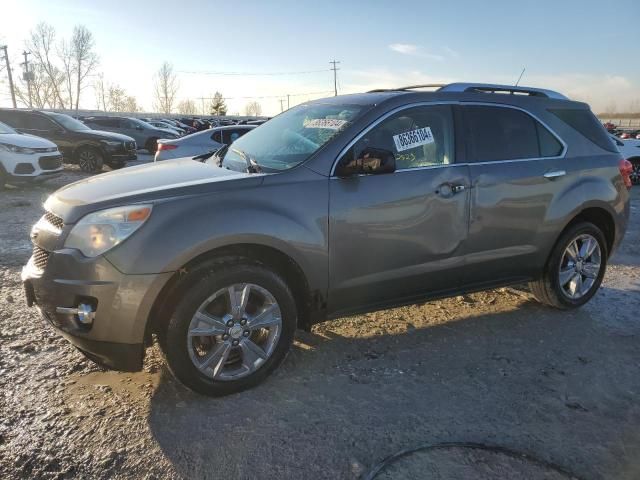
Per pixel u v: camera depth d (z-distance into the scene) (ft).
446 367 11.71
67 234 9.57
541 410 10.03
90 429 9.20
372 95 12.90
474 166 12.71
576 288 15.02
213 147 35.09
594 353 12.55
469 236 12.72
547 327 14.07
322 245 10.80
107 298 9.21
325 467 8.32
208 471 8.22
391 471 8.18
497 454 8.66
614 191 15.10
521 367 11.76
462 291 13.23
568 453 8.75
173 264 9.37
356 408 10.00
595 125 15.38
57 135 48.60
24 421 9.37
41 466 8.25
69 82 231.30
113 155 48.83
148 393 10.44
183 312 9.59
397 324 14.06
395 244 11.70
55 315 9.57
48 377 10.93
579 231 14.64
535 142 13.94
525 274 14.19
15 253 20.18
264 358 10.57
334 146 11.24
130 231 9.29
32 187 39.14
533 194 13.51
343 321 14.19
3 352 11.91
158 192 9.82
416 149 12.12
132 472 8.18
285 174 10.69
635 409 10.16
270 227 10.12
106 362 9.82
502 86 13.92
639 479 8.16
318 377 11.17
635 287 17.78
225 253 10.11
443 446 8.84
